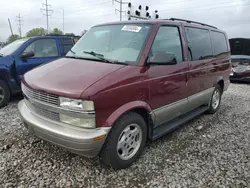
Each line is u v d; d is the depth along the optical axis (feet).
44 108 9.21
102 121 8.57
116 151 9.38
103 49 11.43
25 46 19.31
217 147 12.07
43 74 10.06
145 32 10.94
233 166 10.27
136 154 10.36
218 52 16.90
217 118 16.83
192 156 11.07
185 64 12.60
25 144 11.64
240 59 32.50
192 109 14.48
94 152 8.70
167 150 11.62
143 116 10.62
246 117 17.17
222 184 9.02
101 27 12.96
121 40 11.27
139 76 9.69
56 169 9.70
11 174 9.27
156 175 9.52
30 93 9.82
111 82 8.71
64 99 8.41
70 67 10.13
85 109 8.16
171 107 11.88
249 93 26.13
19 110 10.75
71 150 8.70
